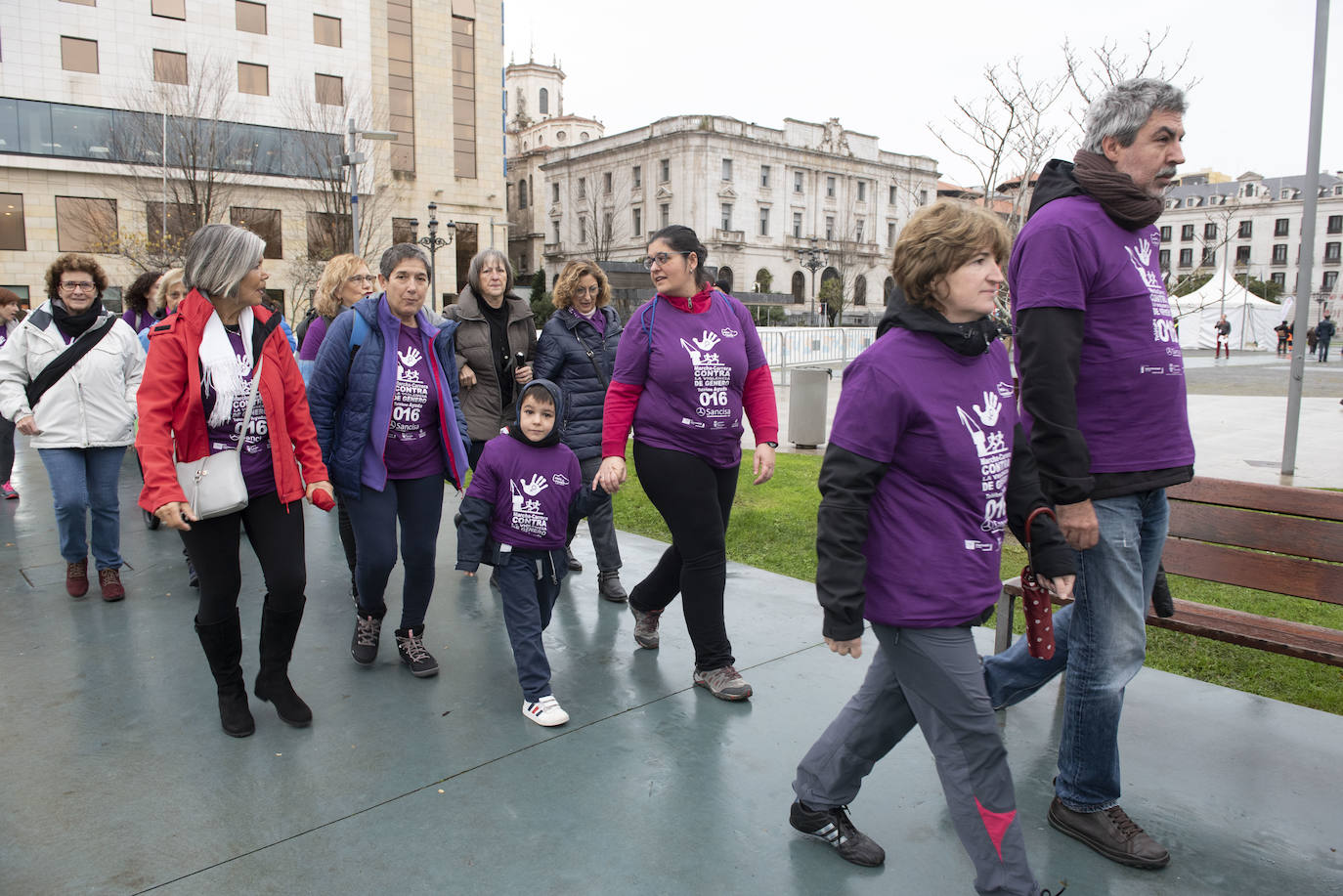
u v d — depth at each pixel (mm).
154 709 3402
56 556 5582
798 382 10219
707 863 2439
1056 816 2615
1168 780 2887
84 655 3947
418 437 3695
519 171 75500
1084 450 2260
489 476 3357
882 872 2412
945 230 1986
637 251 65750
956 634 2086
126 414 4828
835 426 2100
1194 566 3324
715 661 3545
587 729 3260
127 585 4980
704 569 3496
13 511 6836
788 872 2406
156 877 2361
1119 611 2434
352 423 3545
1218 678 3732
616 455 3512
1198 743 3137
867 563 2127
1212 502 3281
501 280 5117
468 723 3311
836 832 2471
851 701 2434
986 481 2068
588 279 4738
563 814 2686
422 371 3664
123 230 32219
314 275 32781
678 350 3367
